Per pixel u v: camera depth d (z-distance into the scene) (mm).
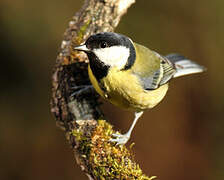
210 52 12312
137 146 11977
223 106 12102
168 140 12039
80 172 11797
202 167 11820
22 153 11773
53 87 7766
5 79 12148
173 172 11797
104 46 7008
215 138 12000
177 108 12227
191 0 12383
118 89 7273
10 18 11938
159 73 7961
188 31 12430
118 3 8477
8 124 11898
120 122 12148
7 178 11570
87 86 7684
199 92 12273
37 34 12062
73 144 7070
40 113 12094
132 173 6312
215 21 12312
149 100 7766
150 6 12484
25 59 12148
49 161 11812
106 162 6508
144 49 7980
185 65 9453
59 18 12117
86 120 7199
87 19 8305
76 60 7922
